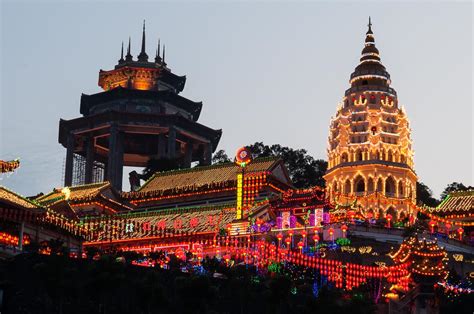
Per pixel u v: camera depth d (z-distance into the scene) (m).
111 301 65.06
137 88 181.00
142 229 111.19
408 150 136.88
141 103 176.00
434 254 81.00
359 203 131.00
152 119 170.62
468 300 79.75
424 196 177.00
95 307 63.88
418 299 80.06
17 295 61.22
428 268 80.50
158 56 188.75
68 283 62.69
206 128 176.88
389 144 135.88
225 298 71.69
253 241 99.62
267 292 71.12
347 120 138.50
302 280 82.38
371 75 141.25
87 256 69.12
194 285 65.81
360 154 136.12
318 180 181.88
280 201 108.56
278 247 95.88
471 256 104.38
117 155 168.25
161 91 176.12
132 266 68.75
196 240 106.81
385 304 83.44
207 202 136.62
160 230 105.50
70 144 173.25
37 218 83.94
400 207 131.12
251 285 73.38
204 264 76.31
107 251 74.25
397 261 84.50
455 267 100.12
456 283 86.62
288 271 86.88
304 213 106.12
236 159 113.25
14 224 82.75
